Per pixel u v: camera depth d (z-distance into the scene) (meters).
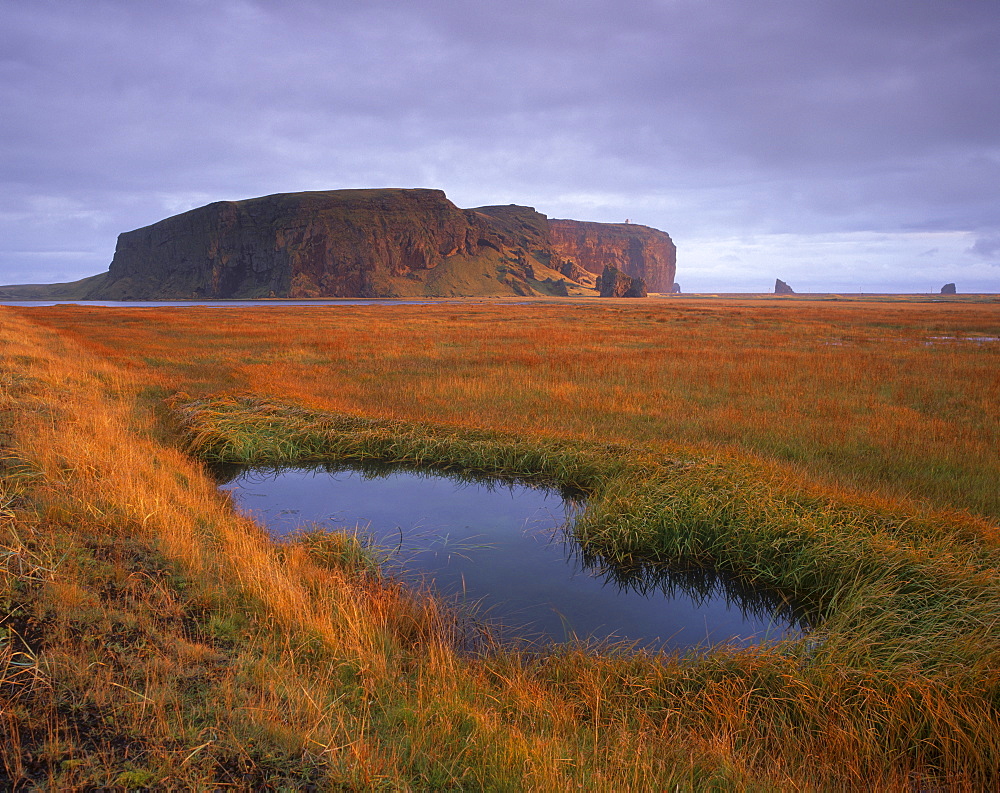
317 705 3.16
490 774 2.86
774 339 30.30
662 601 5.68
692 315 61.22
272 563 5.15
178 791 2.48
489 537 6.95
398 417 11.30
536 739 3.11
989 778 3.23
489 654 4.42
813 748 3.43
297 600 4.41
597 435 10.44
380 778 2.70
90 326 37.84
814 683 3.86
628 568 6.28
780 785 3.01
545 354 22.75
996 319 52.69
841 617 4.57
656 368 18.45
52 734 2.66
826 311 75.94
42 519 5.00
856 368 18.61
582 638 4.86
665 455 8.77
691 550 6.25
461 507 7.89
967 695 3.56
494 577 5.96
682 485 7.26
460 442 9.77
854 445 9.84
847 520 6.16
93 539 4.88
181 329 35.84
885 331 36.91
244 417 10.77
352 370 18.41
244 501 7.95
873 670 3.82
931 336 33.38
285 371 17.92
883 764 3.32
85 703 2.93
